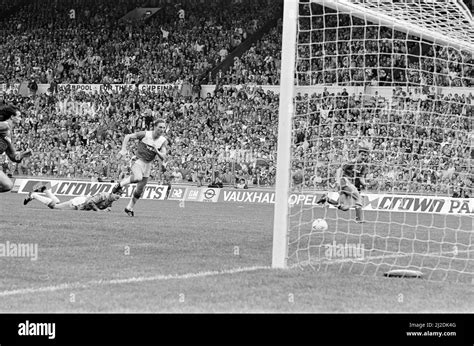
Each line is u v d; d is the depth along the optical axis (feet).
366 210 98.84
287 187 40.81
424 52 136.26
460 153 113.29
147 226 61.72
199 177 129.70
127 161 135.64
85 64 175.32
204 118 149.38
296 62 46.93
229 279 35.70
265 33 170.81
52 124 155.63
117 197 76.33
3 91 169.78
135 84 161.99
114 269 37.96
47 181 117.80
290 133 41.01
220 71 160.35
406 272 39.45
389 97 129.90
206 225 65.98
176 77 165.99
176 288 32.99
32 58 179.01
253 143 139.33
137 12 188.24
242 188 122.83
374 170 113.70
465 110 118.52
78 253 43.32
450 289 35.65
